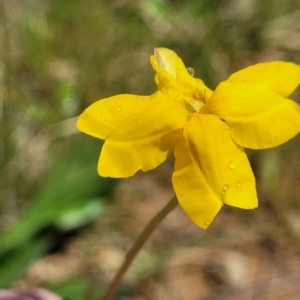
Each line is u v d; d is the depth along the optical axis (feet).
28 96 0.54
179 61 0.25
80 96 0.54
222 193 0.22
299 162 0.54
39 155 0.51
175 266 0.48
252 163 0.53
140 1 0.59
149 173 0.54
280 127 0.22
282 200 0.52
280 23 0.59
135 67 0.56
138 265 0.47
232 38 0.58
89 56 0.56
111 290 0.29
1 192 0.50
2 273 0.40
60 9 0.58
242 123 0.23
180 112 0.23
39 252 0.42
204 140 0.22
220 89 0.23
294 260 0.49
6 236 0.43
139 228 0.51
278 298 0.47
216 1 0.60
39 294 0.37
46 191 0.44
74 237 0.49
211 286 0.47
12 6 0.56
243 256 0.49
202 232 0.51
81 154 0.45
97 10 0.58
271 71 0.23
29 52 0.56
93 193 0.44
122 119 0.22
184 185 0.22
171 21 0.58
